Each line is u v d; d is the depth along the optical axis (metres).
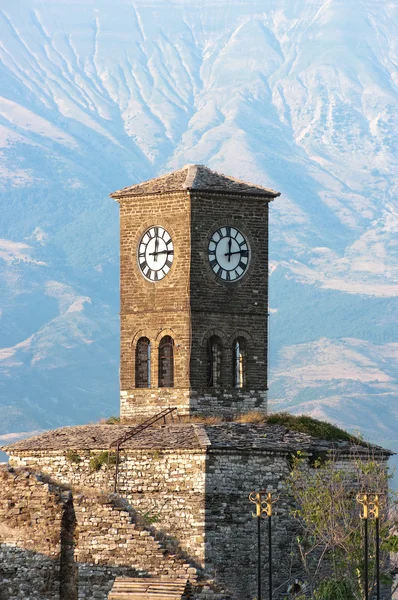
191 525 122.12
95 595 117.38
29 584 119.81
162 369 132.88
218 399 131.75
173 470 123.06
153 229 133.25
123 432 127.19
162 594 110.38
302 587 123.12
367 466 124.94
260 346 133.38
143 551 116.56
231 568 122.25
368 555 120.56
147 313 133.00
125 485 123.88
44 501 119.88
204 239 131.88
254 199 133.50
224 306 132.38
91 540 117.75
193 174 133.75
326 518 122.62
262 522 123.19
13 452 127.56
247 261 133.38
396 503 123.69
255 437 125.44
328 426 131.00
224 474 122.62
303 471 124.94
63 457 125.81
